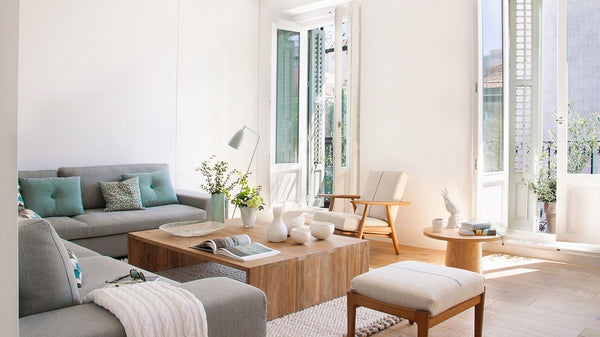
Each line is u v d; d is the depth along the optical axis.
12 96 0.90
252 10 6.38
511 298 3.23
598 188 4.07
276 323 2.69
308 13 6.17
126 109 5.20
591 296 3.29
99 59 4.97
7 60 0.89
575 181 4.18
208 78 5.92
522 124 5.30
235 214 6.31
